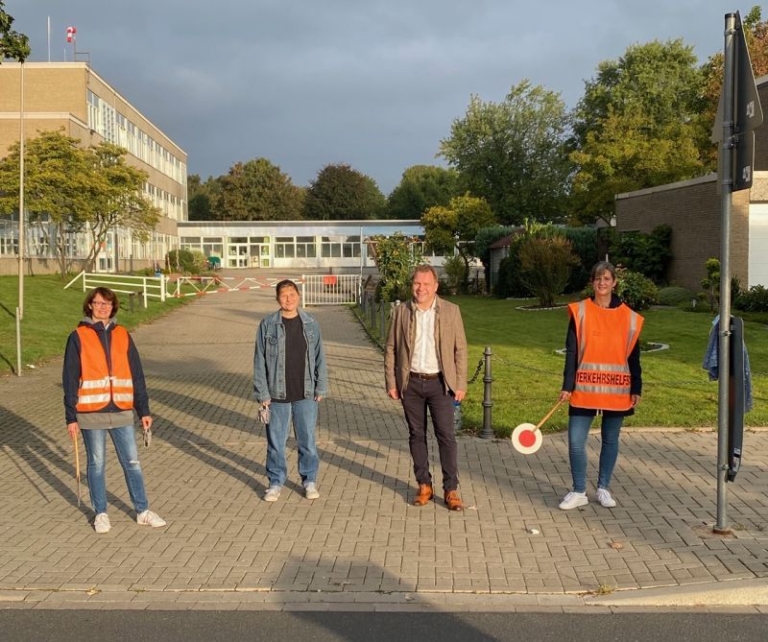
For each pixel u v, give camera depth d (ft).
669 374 38.32
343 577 15.89
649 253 83.20
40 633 13.71
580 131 180.24
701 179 76.59
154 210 126.82
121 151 116.98
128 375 18.99
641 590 14.92
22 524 19.44
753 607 14.47
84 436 18.72
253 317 85.15
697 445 25.50
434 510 19.92
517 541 17.63
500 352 47.93
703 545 17.01
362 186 289.33
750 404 18.71
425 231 146.61
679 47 169.07
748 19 132.26
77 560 17.03
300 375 20.98
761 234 71.77
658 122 163.84
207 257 212.23
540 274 80.48
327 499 21.03
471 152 179.22
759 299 64.64
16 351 51.19
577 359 19.57
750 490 20.74
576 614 14.19
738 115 16.69
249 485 22.59
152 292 114.11
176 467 24.73
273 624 13.96
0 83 132.26
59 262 127.44
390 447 26.73
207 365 50.62
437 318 19.89
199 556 17.15
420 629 13.69
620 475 22.40
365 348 57.31
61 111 130.93
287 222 213.05
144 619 14.23
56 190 100.58
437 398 20.02
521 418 29.48
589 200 129.39
